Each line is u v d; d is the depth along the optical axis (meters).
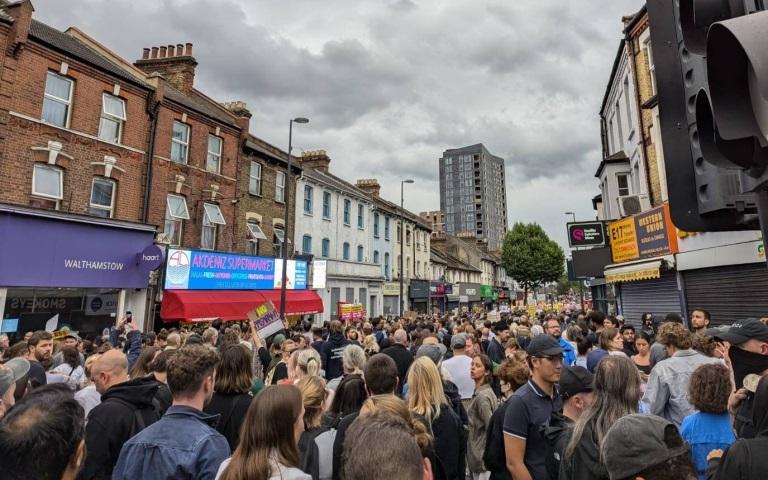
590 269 15.87
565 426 2.96
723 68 1.46
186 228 17.70
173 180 17.16
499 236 158.62
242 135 20.69
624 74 16.88
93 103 14.59
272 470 2.18
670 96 2.46
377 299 32.22
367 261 31.77
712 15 1.89
